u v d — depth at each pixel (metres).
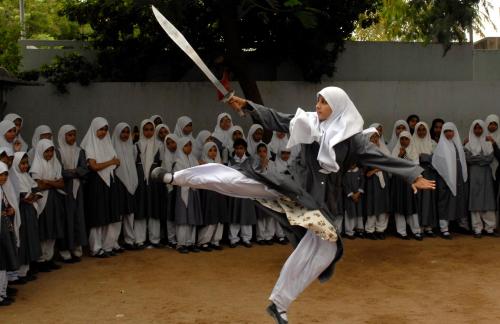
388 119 12.07
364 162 4.05
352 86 11.96
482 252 8.96
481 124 10.08
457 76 13.11
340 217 9.83
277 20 11.66
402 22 11.84
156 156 9.28
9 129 7.83
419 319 6.05
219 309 6.38
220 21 11.42
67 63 11.37
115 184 8.73
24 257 7.16
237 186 3.98
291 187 3.95
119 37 12.20
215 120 11.59
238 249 9.28
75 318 6.09
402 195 9.87
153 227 9.34
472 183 9.97
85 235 8.35
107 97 11.33
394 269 8.02
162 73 12.22
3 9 14.24
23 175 7.25
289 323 5.93
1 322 5.94
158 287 7.20
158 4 9.38
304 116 3.93
